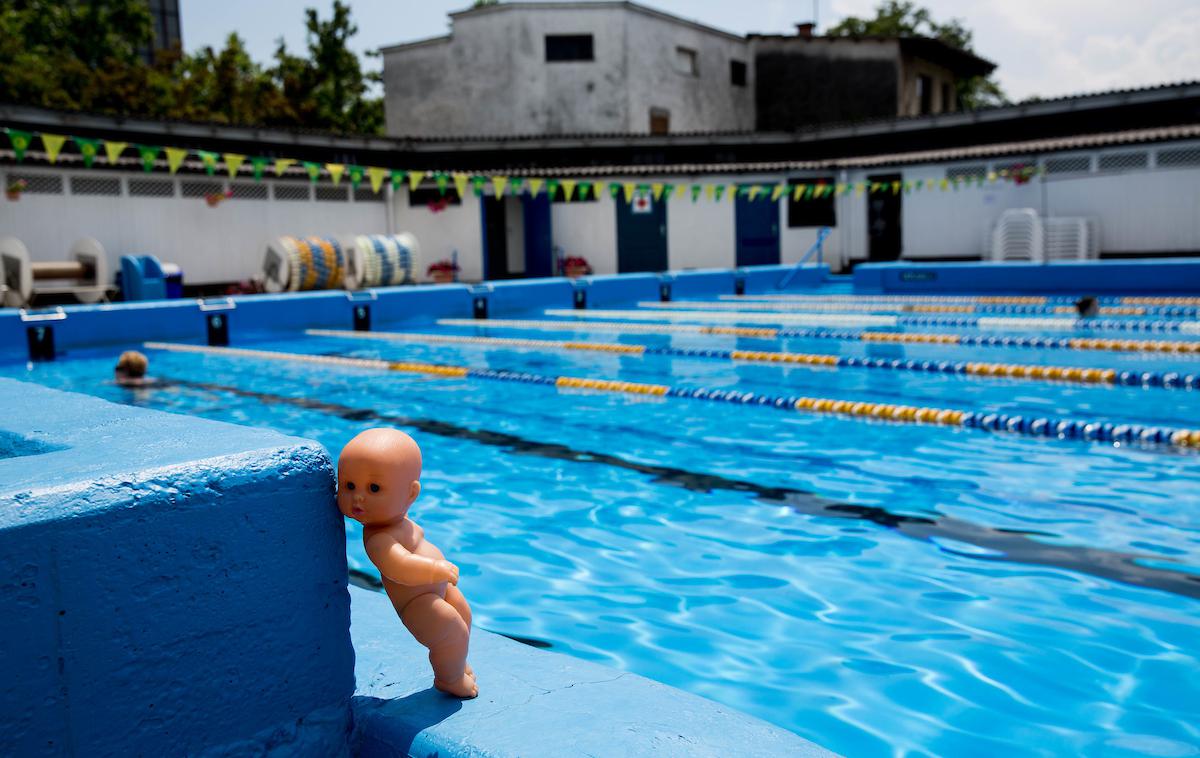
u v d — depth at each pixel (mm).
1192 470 5195
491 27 27594
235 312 13602
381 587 3689
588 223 24578
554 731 1677
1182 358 9438
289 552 1697
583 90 27688
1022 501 4656
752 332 12844
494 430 6832
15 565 1379
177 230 18562
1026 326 12742
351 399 8344
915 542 4059
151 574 1521
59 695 1441
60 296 15969
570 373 9688
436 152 23703
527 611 3369
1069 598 3371
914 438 6242
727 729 1680
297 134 20484
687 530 4324
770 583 3598
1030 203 21375
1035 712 2518
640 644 3047
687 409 7535
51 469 1536
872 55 30875
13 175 16234
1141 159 19922
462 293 16734
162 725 1554
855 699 2619
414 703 1826
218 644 1611
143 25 37688
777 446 6070
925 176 22734
